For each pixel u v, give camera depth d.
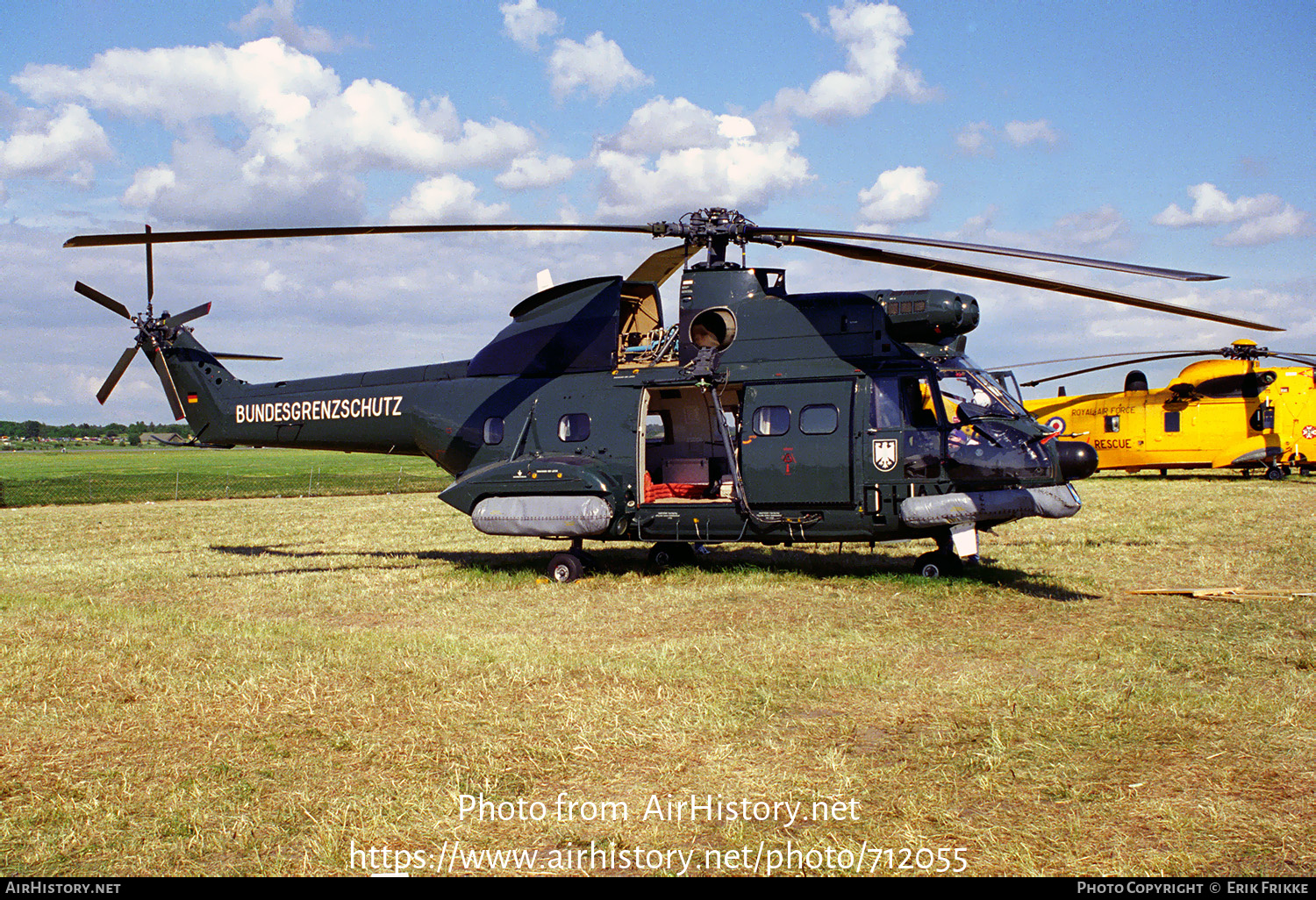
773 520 11.56
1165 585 10.75
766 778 5.00
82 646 8.24
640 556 14.48
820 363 11.47
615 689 6.60
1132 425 29.34
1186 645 7.68
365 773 5.14
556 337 12.91
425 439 13.60
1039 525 17.52
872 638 8.30
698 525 11.92
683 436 14.08
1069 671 7.00
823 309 11.57
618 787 4.91
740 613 9.63
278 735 5.77
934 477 10.90
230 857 4.18
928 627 8.74
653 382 12.10
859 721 5.94
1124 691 6.37
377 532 20.11
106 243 9.15
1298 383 27.41
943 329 11.05
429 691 6.62
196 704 6.37
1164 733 5.53
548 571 12.20
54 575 13.91
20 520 24.38
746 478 11.55
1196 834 4.23
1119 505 20.84
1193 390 28.38
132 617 9.76
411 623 9.76
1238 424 27.89
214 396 15.16
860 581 11.37
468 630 9.20
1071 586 10.72
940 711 6.12
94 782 5.03
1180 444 28.61
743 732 5.76
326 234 9.42
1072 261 8.20
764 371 11.66
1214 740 5.39
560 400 12.66
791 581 11.47
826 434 11.22
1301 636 7.93
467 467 13.36
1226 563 12.17
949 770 5.07
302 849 4.25
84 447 173.62
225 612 10.49
